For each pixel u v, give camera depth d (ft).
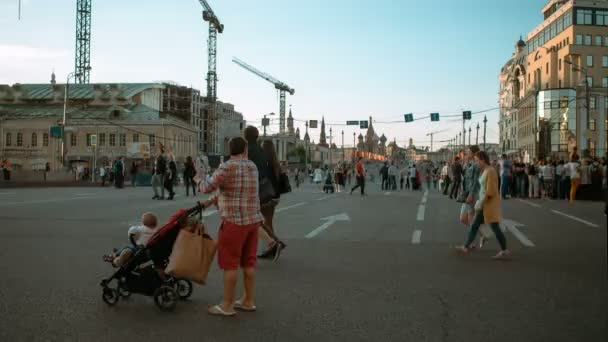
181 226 20.62
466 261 31.60
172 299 20.15
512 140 329.93
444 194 107.76
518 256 33.55
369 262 30.78
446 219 54.80
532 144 270.05
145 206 65.26
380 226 48.19
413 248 36.09
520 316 20.12
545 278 27.02
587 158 92.84
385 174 135.23
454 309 20.98
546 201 86.02
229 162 19.53
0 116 276.62
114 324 18.56
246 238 20.17
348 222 51.34
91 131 271.90
